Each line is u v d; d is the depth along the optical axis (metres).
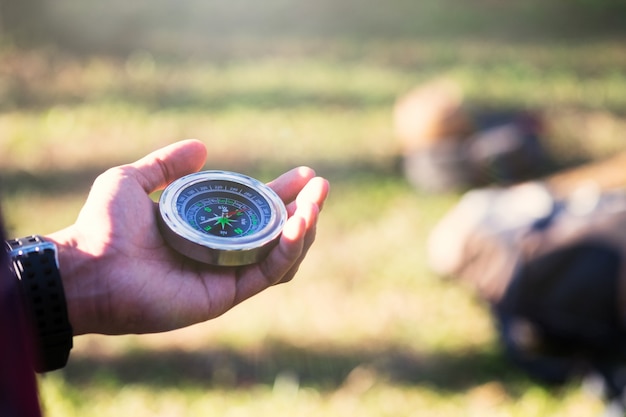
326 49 3.19
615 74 3.07
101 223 0.63
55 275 0.58
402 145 2.12
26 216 1.73
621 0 4.07
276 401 1.24
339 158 2.13
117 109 2.44
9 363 0.34
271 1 3.77
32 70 2.77
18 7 3.19
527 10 3.96
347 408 1.23
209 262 0.63
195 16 3.53
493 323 1.37
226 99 2.56
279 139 2.25
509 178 1.79
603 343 1.25
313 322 1.43
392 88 2.74
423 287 1.53
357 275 1.57
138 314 0.63
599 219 1.27
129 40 3.12
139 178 0.67
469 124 1.85
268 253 0.64
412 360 1.34
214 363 1.32
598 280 1.25
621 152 2.28
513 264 1.30
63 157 2.10
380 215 1.80
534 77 2.96
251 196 0.67
